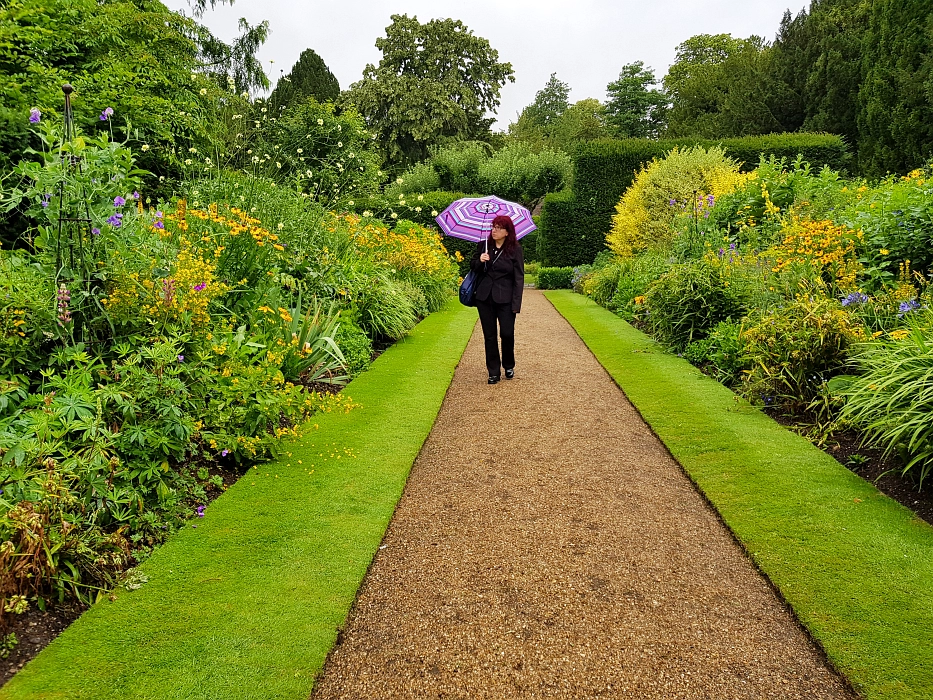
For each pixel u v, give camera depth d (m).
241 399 3.80
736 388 5.59
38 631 2.29
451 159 26.23
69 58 8.11
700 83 34.03
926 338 3.96
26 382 3.16
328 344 5.60
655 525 3.31
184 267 3.91
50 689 1.99
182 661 2.16
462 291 5.95
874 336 4.69
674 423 4.77
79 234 3.33
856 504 3.35
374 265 8.40
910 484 3.49
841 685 2.15
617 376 6.26
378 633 2.43
